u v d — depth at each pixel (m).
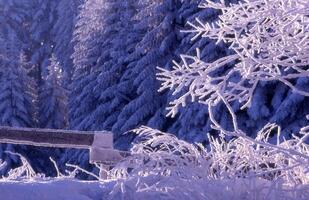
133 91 35.38
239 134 3.88
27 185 3.79
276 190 3.85
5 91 43.75
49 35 75.06
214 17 25.94
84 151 33.53
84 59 42.03
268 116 22.06
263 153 4.57
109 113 36.41
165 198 3.81
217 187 3.84
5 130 6.03
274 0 4.22
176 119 30.16
